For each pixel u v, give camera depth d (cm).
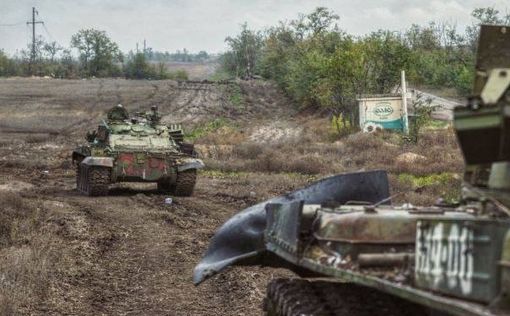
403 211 617
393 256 553
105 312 1041
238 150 4022
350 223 595
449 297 479
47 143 4741
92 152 2486
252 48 12250
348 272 549
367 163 3253
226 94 7962
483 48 652
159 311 1049
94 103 7106
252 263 768
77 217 1875
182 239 1612
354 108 5088
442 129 4400
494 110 448
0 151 4291
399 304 647
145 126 2623
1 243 1458
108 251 1470
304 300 658
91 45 13725
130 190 2667
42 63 14138
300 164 3266
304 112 6544
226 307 1062
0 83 9500
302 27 9056
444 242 487
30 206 1991
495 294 444
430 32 7081
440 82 6297
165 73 14238
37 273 1188
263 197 2386
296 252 611
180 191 2458
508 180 498
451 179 2514
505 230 445
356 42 5241
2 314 969
